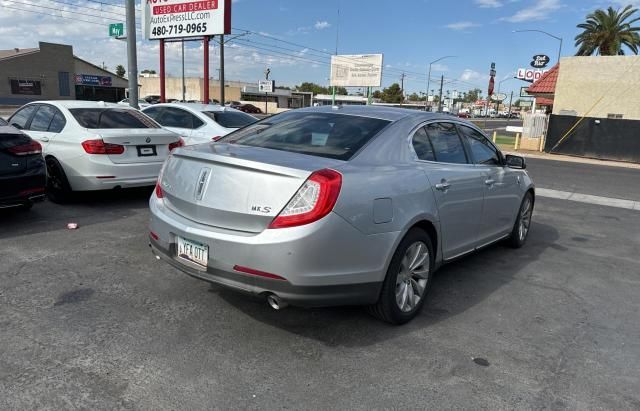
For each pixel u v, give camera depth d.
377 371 3.15
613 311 4.33
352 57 51.31
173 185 3.66
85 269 4.64
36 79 57.94
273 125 4.36
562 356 3.48
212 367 3.11
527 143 26.55
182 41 20.41
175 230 3.51
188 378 2.97
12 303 3.86
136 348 3.28
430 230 4.04
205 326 3.63
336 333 3.63
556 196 10.80
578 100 26.14
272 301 3.21
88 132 6.80
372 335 3.63
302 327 3.70
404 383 3.04
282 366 3.16
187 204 3.50
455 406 2.84
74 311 3.77
